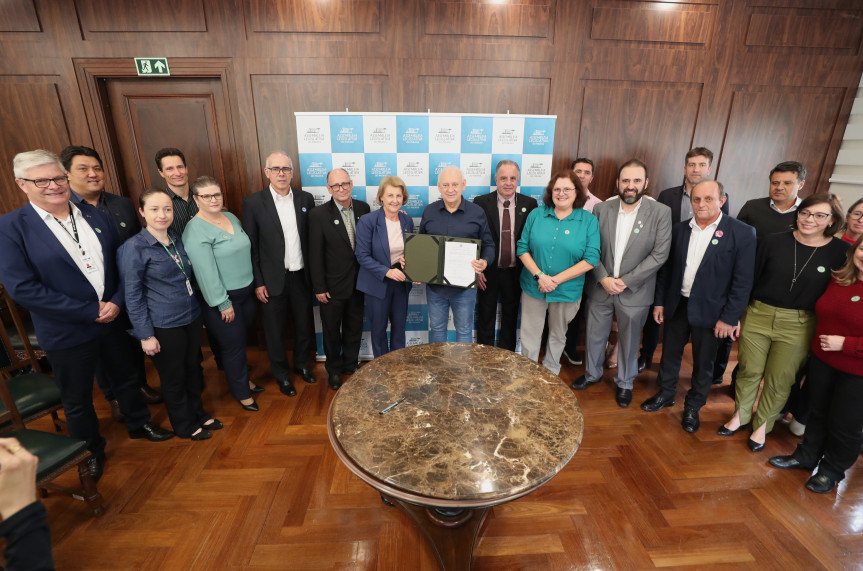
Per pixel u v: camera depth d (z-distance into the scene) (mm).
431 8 2703
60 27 2604
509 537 1618
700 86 2959
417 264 2404
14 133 2756
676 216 2701
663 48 2877
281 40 2705
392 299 2613
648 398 2574
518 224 2705
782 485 1883
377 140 2715
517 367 1668
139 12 2613
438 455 1175
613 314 2508
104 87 2789
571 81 2885
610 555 1547
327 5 2662
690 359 3158
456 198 2412
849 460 1779
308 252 2539
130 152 2930
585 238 2328
